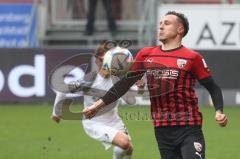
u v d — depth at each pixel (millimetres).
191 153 19203
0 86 52312
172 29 19688
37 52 52094
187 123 19500
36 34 57906
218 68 52812
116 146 25391
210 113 49469
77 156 33375
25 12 57812
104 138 25344
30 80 52281
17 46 57281
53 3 62969
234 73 52812
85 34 60688
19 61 52219
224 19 54906
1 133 40344
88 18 59938
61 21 63062
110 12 59969
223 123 19328
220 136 39781
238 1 64062
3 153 33938
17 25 57781
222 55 52656
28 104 53156
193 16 54875
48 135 39812
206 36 55000
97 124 25734
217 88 19844
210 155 33688
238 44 55000
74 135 39906
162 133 19812
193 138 19422
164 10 54969
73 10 63188
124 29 62250
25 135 39719
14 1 63094
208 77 19688
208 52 52750
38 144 36688
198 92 53469
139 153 34125
